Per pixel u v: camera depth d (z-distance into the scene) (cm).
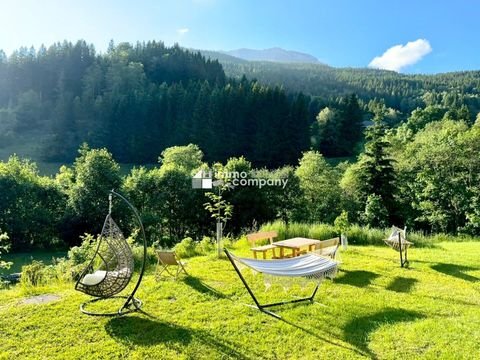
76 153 5612
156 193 2722
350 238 1318
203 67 9050
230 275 784
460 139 2822
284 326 521
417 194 2741
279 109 5116
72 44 8062
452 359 426
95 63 7788
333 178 3297
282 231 1322
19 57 7619
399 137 4094
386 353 444
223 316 558
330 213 3091
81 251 1052
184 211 2730
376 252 1068
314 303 613
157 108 5612
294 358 435
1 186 2358
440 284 736
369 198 2619
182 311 579
